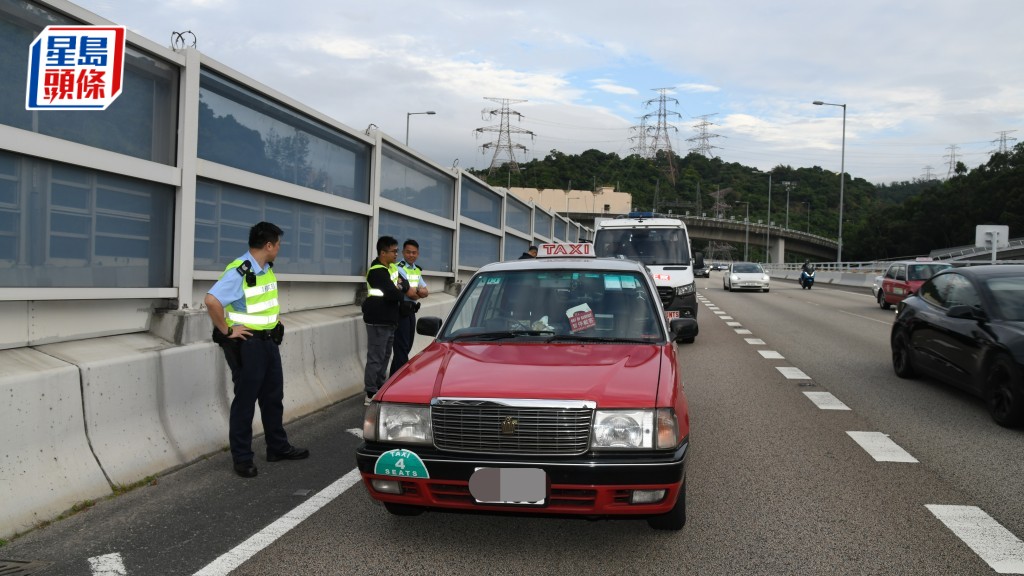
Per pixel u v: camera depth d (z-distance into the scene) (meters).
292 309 8.56
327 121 8.77
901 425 7.17
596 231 15.94
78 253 5.30
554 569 3.82
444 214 14.11
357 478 5.35
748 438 6.64
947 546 4.11
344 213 9.58
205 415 6.02
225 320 5.37
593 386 4.06
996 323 7.54
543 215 25.55
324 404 7.79
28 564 3.79
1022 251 71.94
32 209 4.93
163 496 4.88
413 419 4.02
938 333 8.74
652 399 3.98
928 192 113.00
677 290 14.21
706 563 3.89
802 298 31.17
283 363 7.30
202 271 6.50
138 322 5.93
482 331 5.19
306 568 3.80
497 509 3.85
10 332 4.86
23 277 4.88
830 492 5.09
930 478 5.42
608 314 5.23
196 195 6.49
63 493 4.50
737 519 4.56
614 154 172.12
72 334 5.32
